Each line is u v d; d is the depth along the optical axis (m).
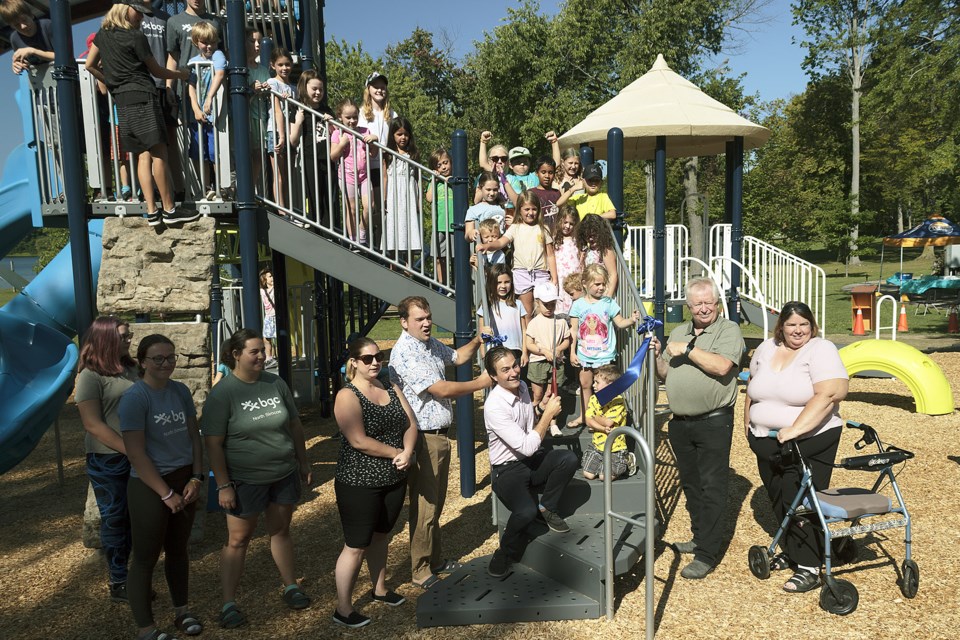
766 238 39.19
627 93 10.73
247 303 5.75
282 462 4.10
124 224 5.53
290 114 6.69
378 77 6.74
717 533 4.56
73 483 7.37
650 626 3.77
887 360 9.08
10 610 4.47
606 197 6.70
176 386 4.07
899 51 21.11
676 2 28.66
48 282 9.89
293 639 3.96
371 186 6.46
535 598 4.11
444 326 6.30
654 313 9.52
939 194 38.41
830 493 4.43
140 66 5.33
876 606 4.15
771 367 4.52
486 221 5.95
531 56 30.41
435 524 4.59
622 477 4.93
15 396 7.03
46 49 6.24
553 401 4.33
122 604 4.51
